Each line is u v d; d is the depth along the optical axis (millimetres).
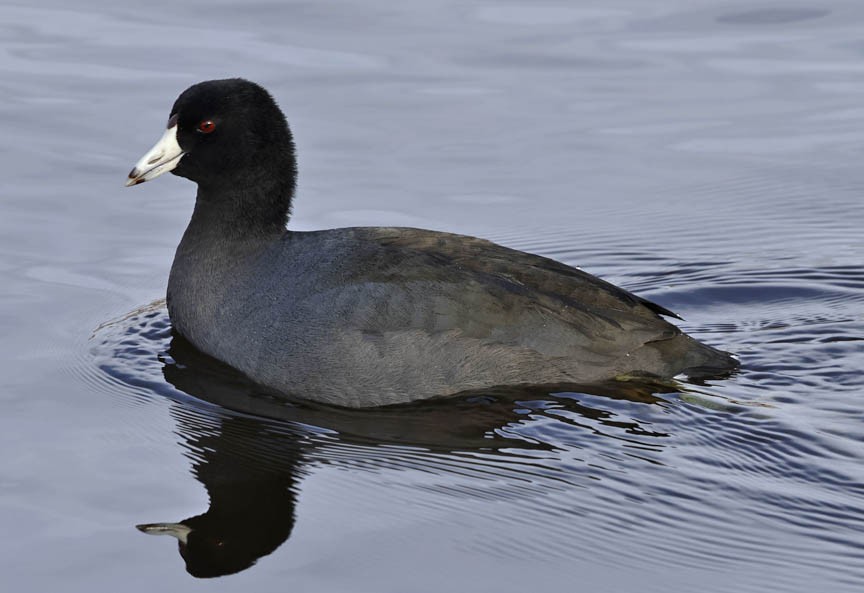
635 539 9977
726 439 11469
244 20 22797
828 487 10664
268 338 12719
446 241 13102
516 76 20891
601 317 12578
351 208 17094
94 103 19625
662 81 20750
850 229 16922
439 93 20281
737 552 9781
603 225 17047
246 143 13430
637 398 12258
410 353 12297
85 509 10328
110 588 9258
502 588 9297
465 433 11781
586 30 22547
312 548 9805
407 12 23281
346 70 20875
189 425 11914
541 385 12531
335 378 12398
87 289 15023
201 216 13719
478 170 18234
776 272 15781
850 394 12328
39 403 12234
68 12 23141
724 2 23625
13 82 20266
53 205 17078
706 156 18719
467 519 10266
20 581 9320
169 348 13586
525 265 12891
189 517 10242
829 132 19250
